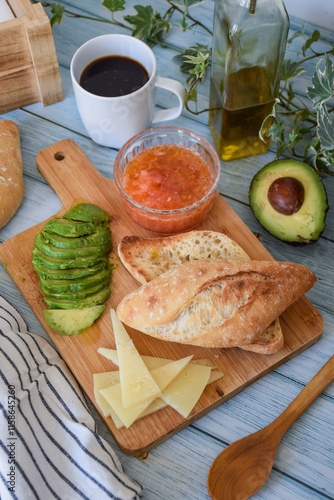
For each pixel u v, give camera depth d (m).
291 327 0.65
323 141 0.67
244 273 0.62
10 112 0.79
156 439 0.59
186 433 0.61
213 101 0.74
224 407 0.62
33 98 0.79
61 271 0.66
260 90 0.69
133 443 0.59
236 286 0.61
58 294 0.65
